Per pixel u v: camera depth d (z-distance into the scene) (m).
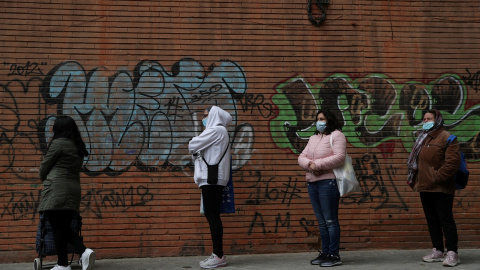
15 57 6.97
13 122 6.89
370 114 7.37
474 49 7.57
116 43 7.14
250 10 7.37
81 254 5.98
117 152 7.00
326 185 6.21
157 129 7.09
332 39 7.44
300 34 7.40
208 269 6.14
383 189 7.27
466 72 7.54
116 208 6.92
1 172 6.80
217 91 7.22
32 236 6.78
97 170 6.95
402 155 7.35
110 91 7.08
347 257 6.71
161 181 7.03
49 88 6.99
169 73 7.17
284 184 7.18
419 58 7.52
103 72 7.09
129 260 6.74
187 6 7.29
